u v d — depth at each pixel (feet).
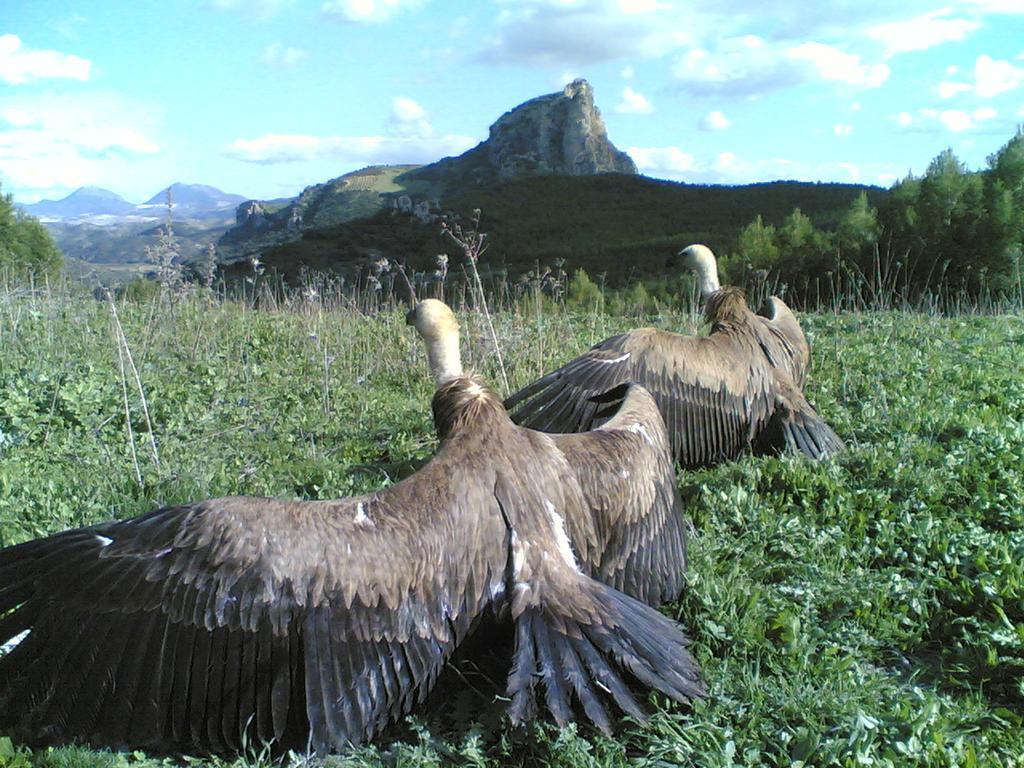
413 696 11.60
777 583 15.70
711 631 13.80
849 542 16.70
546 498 12.12
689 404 18.92
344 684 10.87
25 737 11.55
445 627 11.34
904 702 12.23
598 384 18.24
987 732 11.91
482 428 12.36
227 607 10.47
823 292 63.82
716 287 23.04
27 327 31.30
